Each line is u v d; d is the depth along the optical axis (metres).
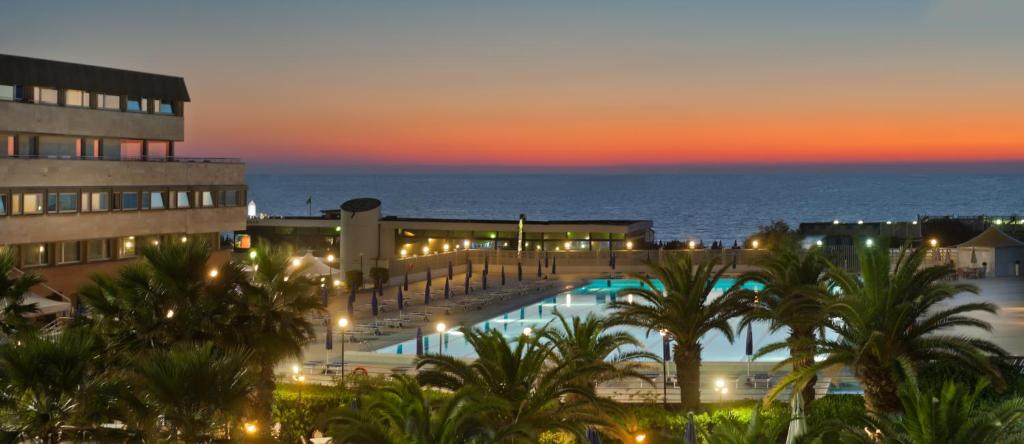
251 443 25.17
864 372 30.64
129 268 30.25
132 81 66.31
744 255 83.19
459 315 60.00
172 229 67.88
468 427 23.91
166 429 23.81
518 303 65.81
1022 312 57.34
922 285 30.72
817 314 32.91
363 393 31.45
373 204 76.56
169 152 69.56
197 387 22.97
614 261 81.31
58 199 60.19
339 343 49.31
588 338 34.16
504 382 27.88
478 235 95.31
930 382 31.38
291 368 41.91
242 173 73.31
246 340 31.14
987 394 31.75
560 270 83.00
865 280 30.42
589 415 28.31
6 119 58.34
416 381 28.45
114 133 64.94
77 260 62.12
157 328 29.59
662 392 38.69
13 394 22.38
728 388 39.28
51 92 61.34
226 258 72.19
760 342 55.09
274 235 101.00
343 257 76.38
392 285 72.94
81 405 22.72
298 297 32.84
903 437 23.52
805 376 29.88
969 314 56.47
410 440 21.50
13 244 57.53
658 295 37.72
